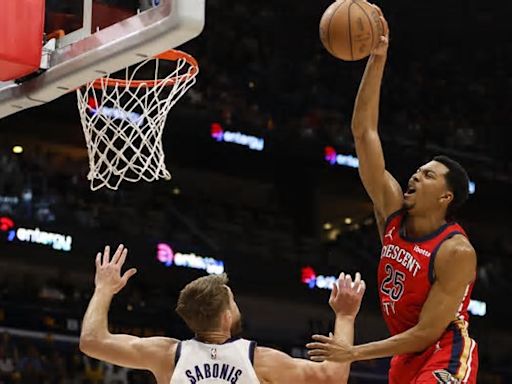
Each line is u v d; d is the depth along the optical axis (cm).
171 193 2166
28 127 2080
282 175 2358
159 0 549
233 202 2395
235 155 2225
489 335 2283
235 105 2194
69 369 1767
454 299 444
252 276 2061
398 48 2614
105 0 587
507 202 2467
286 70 2384
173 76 738
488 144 2458
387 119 2400
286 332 2169
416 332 443
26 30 592
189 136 2112
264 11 2483
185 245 1995
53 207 1927
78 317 1848
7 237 1794
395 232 467
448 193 463
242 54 2358
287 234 2245
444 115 2486
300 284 2114
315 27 2508
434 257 448
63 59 606
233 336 441
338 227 2514
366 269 2219
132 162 658
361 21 457
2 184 1905
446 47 2664
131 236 1934
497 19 2569
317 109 2339
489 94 2578
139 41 550
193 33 536
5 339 1741
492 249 2484
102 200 2031
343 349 432
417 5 2545
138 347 438
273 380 428
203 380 421
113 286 456
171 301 1948
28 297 1845
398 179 2344
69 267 1866
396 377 463
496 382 2180
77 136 2134
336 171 2320
